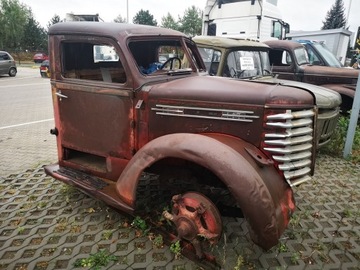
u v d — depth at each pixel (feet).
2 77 58.03
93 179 10.03
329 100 14.74
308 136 8.45
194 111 8.45
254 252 8.50
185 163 8.77
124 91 8.95
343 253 8.64
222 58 15.60
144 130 9.05
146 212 9.50
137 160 8.12
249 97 7.96
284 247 8.65
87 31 9.31
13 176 13.03
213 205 7.48
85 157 11.25
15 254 8.31
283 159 7.91
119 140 9.45
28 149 16.84
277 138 7.84
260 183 6.82
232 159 6.91
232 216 8.80
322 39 41.91
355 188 12.60
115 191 9.11
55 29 9.87
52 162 14.75
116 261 8.09
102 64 10.63
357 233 9.55
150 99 8.79
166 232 8.77
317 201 11.45
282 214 7.28
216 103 8.22
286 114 7.72
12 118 24.32
